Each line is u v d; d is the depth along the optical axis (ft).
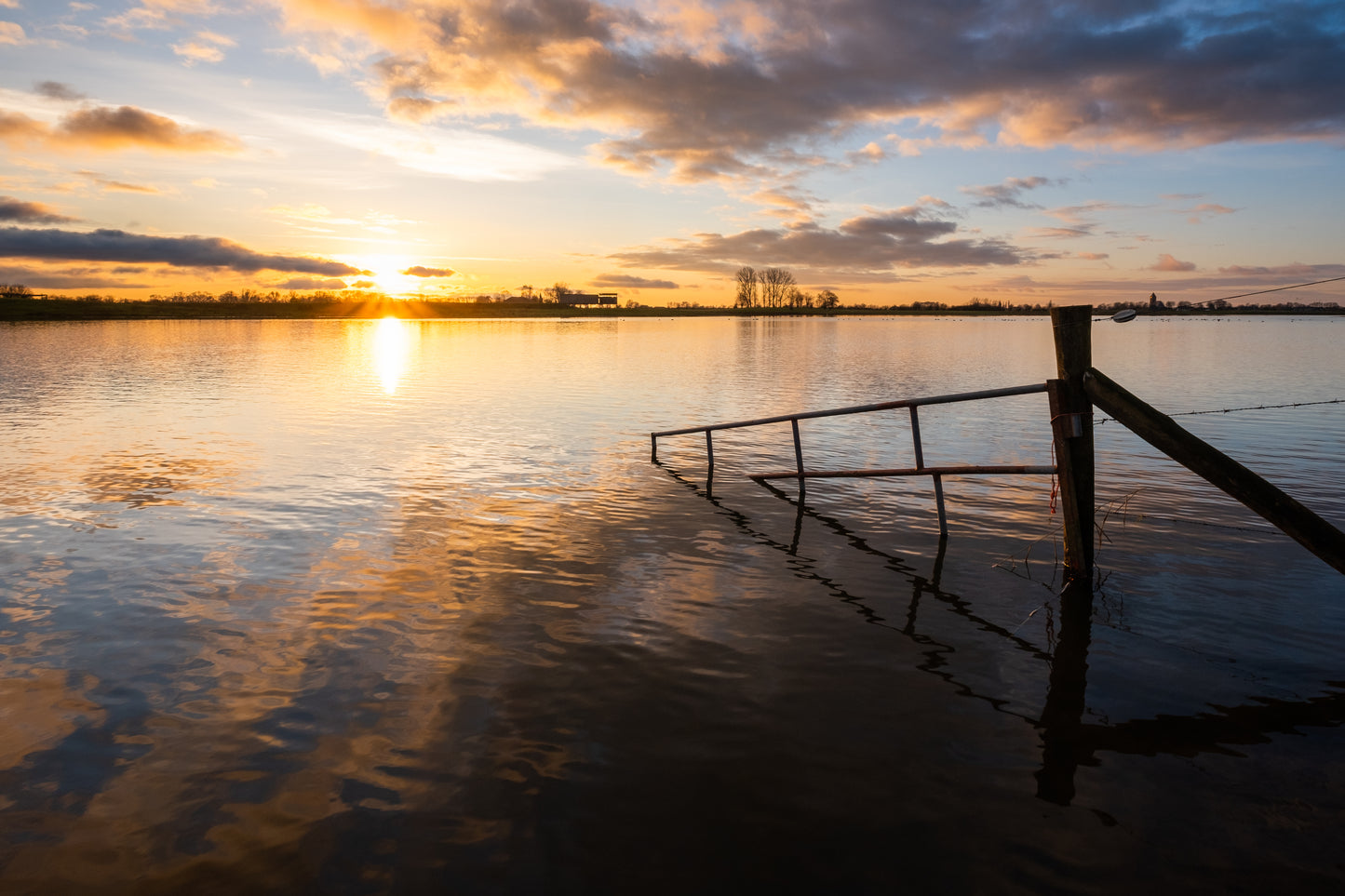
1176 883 13.46
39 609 26.00
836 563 31.76
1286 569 29.76
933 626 25.03
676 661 22.29
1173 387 96.43
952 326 426.51
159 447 57.41
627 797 15.79
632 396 92.94
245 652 22.77
